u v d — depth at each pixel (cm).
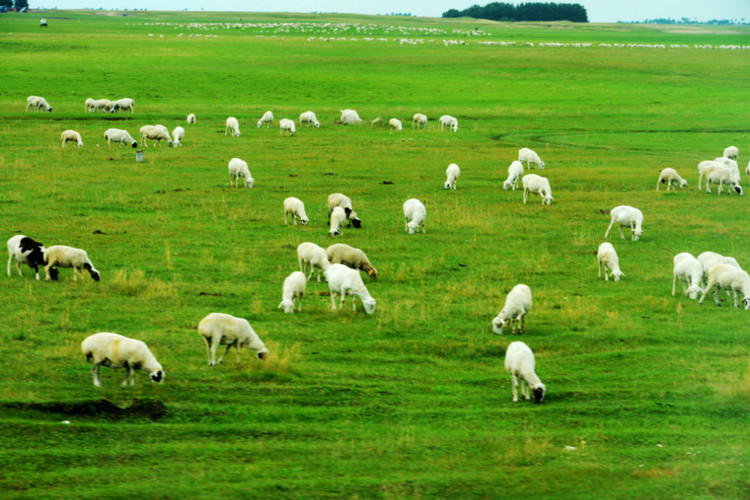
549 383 1681
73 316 2031
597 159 5122
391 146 5588
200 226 3209
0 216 3222
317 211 3541
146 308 2138
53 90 8188
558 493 1162
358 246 2962
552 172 4616
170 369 1667
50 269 2345
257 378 1636
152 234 3039
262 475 1198
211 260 2678
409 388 1634
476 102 8294
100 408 1415
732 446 1336
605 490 1171
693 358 1838
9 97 7569
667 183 4291
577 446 1338
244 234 3097
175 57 12225
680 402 1547
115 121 6350
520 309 2016
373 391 1602
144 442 1303
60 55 11962
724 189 4128
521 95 8869
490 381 1694
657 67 11700
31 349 1766
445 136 6147
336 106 7831
